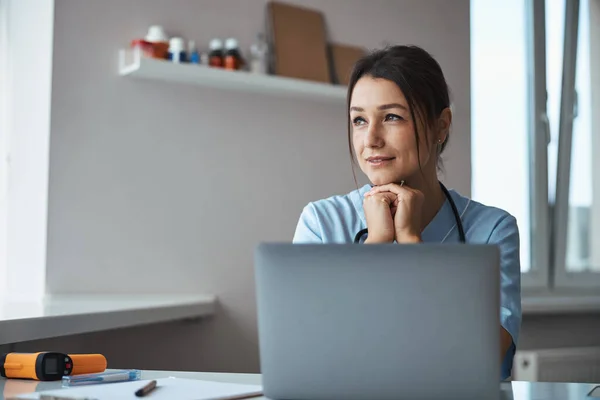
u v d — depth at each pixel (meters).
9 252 2.54
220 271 2.79
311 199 3.04
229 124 2.83
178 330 2.65
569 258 4.14
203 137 2.76
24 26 2.53
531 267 4.05
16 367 1.23
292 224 2.98
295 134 3.01
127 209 2.58
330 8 3.14
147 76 2.59
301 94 2.95
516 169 3.96
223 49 2.74
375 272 0.97
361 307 0.98
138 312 2.06
